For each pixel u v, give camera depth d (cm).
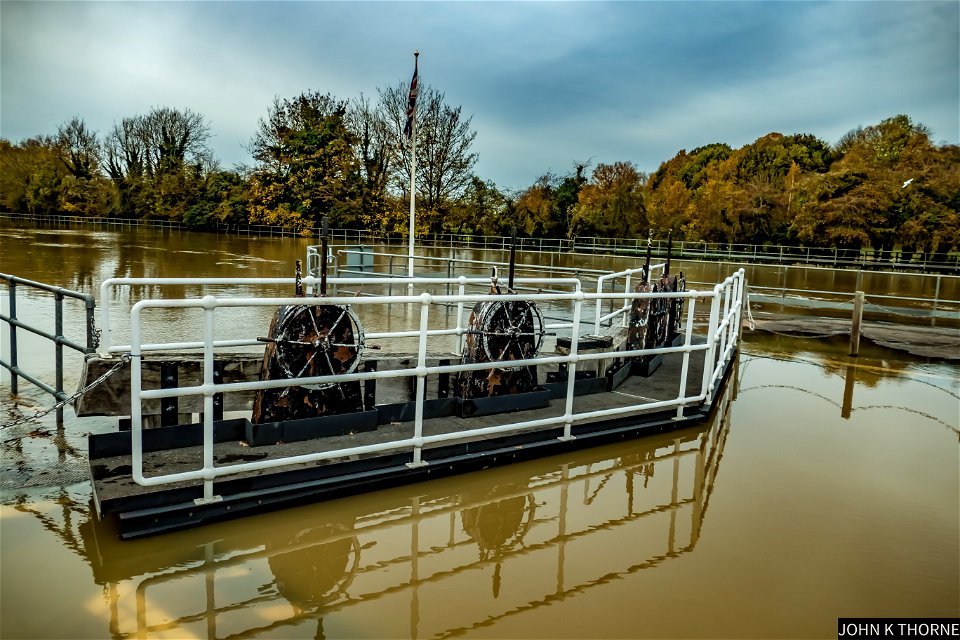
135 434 373
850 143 5878
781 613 339
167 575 357
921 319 1836
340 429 505
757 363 1063
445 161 4991
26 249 2952
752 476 539
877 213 4119
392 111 5009
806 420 717
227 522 409
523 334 613
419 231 4794
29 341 897
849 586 368
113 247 3362
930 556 406
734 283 986
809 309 1977
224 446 468
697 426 656
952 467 570
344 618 324
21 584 337
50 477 462
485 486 505
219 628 311
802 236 4325
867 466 568
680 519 453
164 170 6856
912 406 794
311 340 491
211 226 5803
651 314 831
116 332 978
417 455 484
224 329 1055
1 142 7756
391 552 396
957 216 3969
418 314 1391
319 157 4925
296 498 432
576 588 359
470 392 599
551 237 5112
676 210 5247
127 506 381
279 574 364
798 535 432
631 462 566
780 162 5791
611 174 5544
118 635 301
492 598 347
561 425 573
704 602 348
